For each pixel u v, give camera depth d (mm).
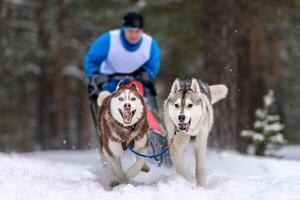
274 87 24891
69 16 25672
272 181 6676
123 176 6875
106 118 6797
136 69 8961
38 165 10570
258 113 14672
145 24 18859
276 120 14617
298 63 28219
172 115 6680
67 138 26531
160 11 17266
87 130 27000
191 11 16672
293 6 16312
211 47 13805
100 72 8922
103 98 7250
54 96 28562
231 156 11414
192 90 6727
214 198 5699
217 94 7812
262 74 23922
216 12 13719
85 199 5699
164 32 19078
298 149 19844
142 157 6883
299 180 6582
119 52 8781
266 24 17250
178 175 6707
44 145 29047
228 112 13594
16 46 26781
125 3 20281
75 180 7391
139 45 8820
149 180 7461
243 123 19641
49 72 27203
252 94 24297
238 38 17531
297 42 25297
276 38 20891
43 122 28766
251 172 9875
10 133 29906
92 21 21219
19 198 5562
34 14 26984
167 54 22172
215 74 13703
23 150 30047
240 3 15820
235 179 7023
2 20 25500
